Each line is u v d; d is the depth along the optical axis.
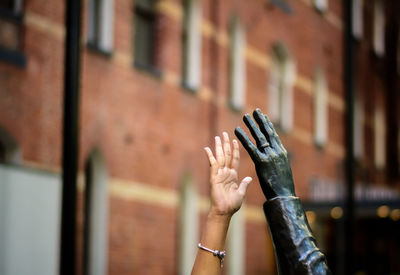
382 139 25.78
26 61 12.49
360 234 22.06
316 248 2.81
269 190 2.88
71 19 7.30
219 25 17.88
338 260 21.42
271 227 2.85
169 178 15.90
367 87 25.02
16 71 12.31
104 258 14.24
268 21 19.77
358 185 21.80
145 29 15.66
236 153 3.06
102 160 14.23
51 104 12.87
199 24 17.16
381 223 22.30
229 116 17.98
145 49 15.65
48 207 12.54
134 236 14.95
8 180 11.88
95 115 14.07
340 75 23.25
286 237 2.81
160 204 15.62
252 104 19.06
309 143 21.39
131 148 14.88
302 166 20.94
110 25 14.56
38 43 12.73
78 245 13.81
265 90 19.67
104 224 14.27
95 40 14.36
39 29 12.75
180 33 16.52
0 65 12.07
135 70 15.05
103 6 14.48
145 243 15.25
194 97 16.77
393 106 26.42
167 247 15.85
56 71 13.00
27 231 12.10
